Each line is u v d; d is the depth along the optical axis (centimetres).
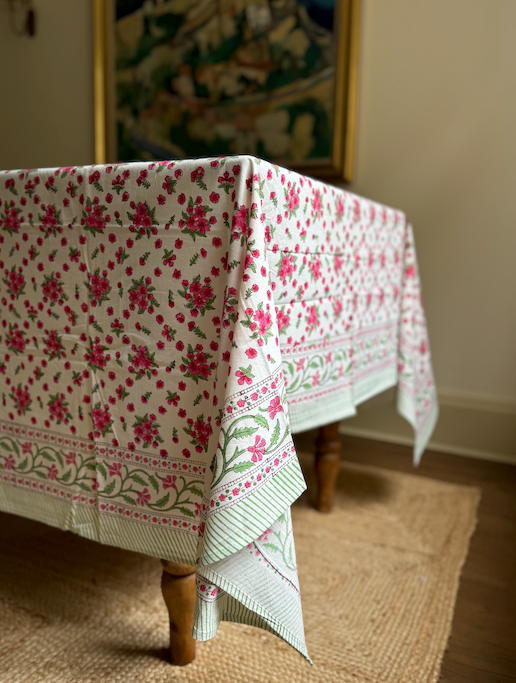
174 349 85
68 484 98
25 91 310
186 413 85
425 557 139
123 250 88
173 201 82
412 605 118
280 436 79
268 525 76
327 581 127
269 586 79
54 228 93
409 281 168
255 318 76
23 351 100
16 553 134
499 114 211
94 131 293
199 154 267
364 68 232
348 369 125
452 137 219
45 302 97
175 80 268
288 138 246
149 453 89
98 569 128
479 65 212
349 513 164
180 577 93
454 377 228
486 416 220
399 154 229
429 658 102
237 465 75
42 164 312
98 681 93
